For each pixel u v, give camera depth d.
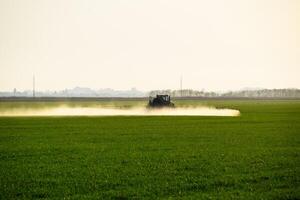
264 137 48.28
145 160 33.19
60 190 24.47
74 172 28.80
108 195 23.41
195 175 27.95
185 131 54.72
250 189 24.67
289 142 44.06
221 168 30.03
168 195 23.50
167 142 43.97
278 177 27.34
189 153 36.53
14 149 39.06
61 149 39.06
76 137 48.56
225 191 24.28
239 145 41.66
